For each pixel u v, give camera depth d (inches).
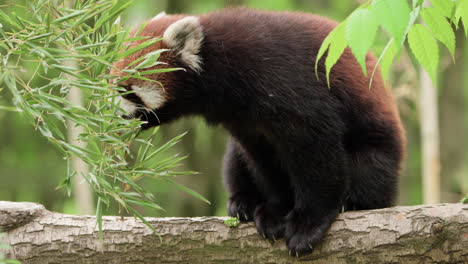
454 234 315.0
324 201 370.0
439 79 812.6
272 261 354.3
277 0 886.4
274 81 379.9
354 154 414.6
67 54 273.1
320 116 376.5
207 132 874.8
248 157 435.5
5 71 249.3
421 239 320.8
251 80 386.6
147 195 305.0
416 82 828.6
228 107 406.0
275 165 427.2
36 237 352.8
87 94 294.8
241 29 399.2
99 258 352.5
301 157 379.6
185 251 350.3
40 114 255.6
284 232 364.2
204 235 351.9
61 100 264.1
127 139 326.3
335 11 928.3
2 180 901.2
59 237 352.8
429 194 776.3
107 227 354.9
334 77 390.3
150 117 405.1
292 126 378.6
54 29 269.7
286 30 398.0
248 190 445.7
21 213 355.3
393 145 425.7
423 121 781.9
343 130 391.9
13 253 350.6
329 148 376.8
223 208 898.7
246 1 884.0
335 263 344.8
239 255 352.5
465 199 336.5
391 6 211.5
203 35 396.5
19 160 920.9
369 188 412.8
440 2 236.8
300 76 379.6
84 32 279.6
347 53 408.5
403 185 975.0
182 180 896.9
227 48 393.7
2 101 765.3
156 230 344.5
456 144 790.5
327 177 374.6
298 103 375.2
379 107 421.7
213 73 396.5
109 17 284.8
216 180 903.7
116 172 297.3
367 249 334.0
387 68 252.1
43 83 633.0
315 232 352.2
